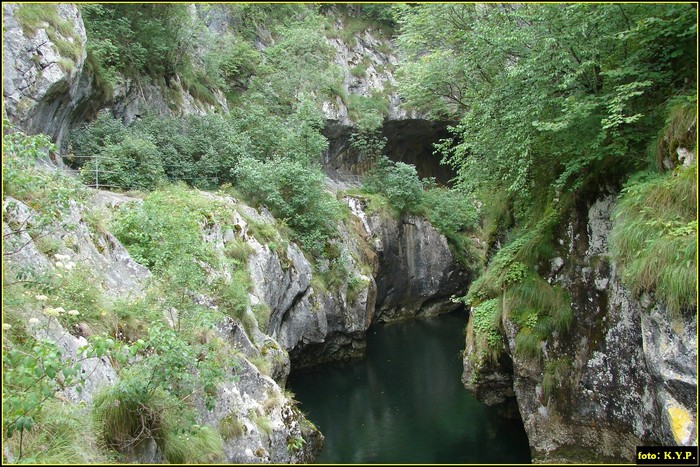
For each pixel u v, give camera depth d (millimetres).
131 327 7262
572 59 8977
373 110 29516
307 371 18156
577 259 9711
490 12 10617
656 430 7895
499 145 10164
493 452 10734
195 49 23438
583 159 9109
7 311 5422
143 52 18531
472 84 11680
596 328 9141
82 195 9586
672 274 6492
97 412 5512
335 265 19750
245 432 7480
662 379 6969
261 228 16109
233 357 8492
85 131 15461
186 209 12500
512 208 12766
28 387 4668
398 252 26203
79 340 6086
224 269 11586
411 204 27297
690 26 8039
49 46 12961
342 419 13359
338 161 30531
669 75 8664
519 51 9641
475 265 29312
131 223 10578
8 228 6211
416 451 11094
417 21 12367
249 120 21859
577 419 9086
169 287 8344
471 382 11617
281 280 15672
